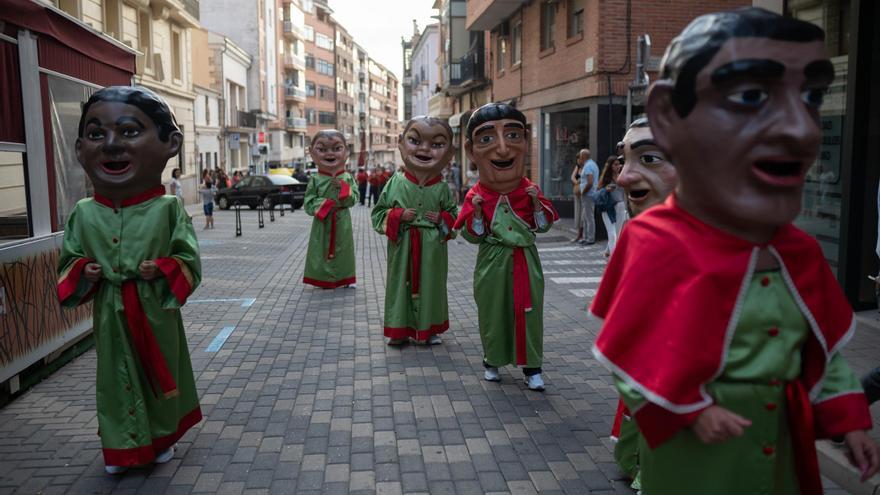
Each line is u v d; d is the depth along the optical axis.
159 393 4.31
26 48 6.10
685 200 2.38
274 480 4.25
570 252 13.89
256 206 30.11
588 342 7.32
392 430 5.01
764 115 2.14
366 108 116.56
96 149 4.11
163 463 4.48
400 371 6.40
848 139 7.50
